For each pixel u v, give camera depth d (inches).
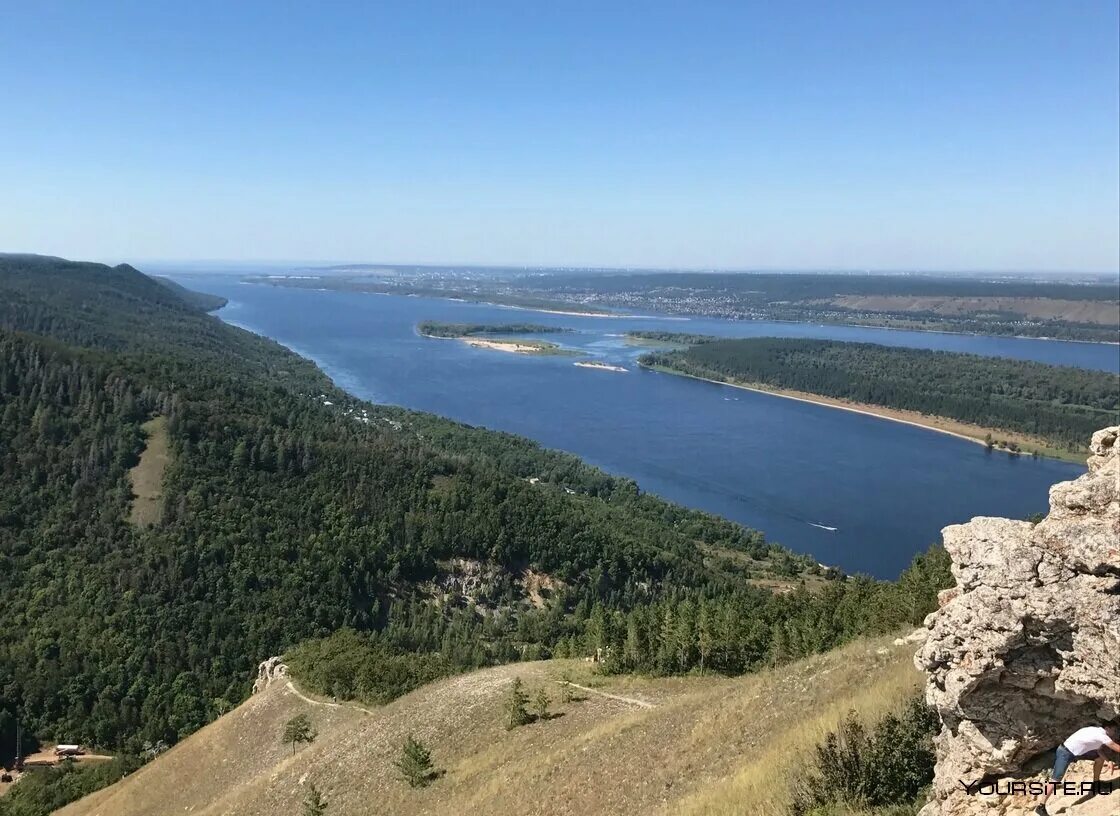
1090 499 714.2
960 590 773.3
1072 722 709.3
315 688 3580.2
